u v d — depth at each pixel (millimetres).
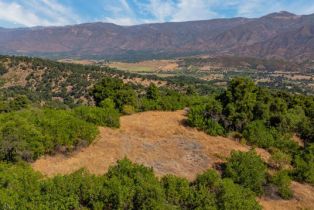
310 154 20156
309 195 16281
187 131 21875
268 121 24734
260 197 15227
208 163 17391
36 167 14180
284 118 24828
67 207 10445
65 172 14070
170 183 12227
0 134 14609
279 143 22266
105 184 11586
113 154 16578
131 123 22328
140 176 12273
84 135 16828
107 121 20781
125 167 12859
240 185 15102
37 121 16859
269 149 21688
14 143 14250
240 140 21812
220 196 12250
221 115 23250
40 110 19828
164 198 11523
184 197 11828
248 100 24500
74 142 16609
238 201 11977
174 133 21141
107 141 18219
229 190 12438
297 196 15922
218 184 13031
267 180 16391
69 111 21109
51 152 15703
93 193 11102
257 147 21688
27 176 11453
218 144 20359
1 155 13914
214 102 23734
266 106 25094
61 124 16609
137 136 19766
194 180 14602
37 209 9961
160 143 19109
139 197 11039
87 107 21906
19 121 16109
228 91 25312
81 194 11141
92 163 15297
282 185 15875
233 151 17266
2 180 11008
